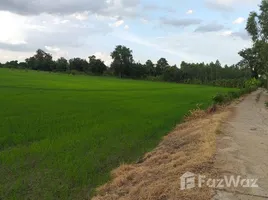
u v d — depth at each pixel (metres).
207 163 7.89
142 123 18.25
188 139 11.98
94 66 139.62
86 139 13.53
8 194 7.82
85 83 65.00
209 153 8.71
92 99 32.16
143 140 13.94
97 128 16.22
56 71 135.75
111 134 14.84
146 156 10.91
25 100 27.55
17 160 10.39
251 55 60.25
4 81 52.47
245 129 14.76
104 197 7.45
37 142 12.96
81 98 32.53
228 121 16.94
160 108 26.62
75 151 11.57
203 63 140.88
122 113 22.53
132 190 7.29
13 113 20.14
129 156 11.30
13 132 14.66
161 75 139.50
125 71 143.50
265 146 10.85
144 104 29.88
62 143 12.70
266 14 44.94
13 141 13.05
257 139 12.14
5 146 12.35
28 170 9.45
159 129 16.64
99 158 10.79
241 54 62.88
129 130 15.94
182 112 23.86
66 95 34.97
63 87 48.28
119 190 7.72
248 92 58.38
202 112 21.44
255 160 8.64
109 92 44.34
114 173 9.15
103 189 8.02
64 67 139.62
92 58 142.50
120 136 14.47
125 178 8.38
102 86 58.81
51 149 11.77
